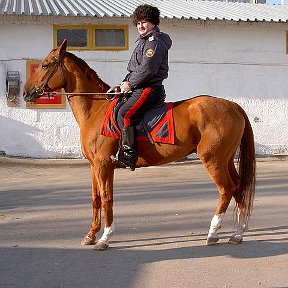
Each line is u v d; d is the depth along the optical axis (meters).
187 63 14.91
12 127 14.23
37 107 14.28
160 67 6.21
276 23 15.02
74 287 5.05
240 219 6.55
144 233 7.02
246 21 14.68
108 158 6.23
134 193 10.00
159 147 6.21
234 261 5.83
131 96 6.16
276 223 7.55
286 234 6.96
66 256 6.03
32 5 15.12
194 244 6.51
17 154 14.28
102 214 8.08
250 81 15.26
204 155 6.29
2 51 14.09
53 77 6.48
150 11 6.14
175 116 6.25
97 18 14.13
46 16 13.95
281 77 15.41
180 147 6.25
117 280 5.23
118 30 14.48
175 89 14.92
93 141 6.26
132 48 14.52
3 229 7.27
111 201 6.31
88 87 6.50
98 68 14.48
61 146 14.47
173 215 8.05
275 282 5.16
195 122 6.25
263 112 15.38
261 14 16.12
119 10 14.91
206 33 14.92
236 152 6.83
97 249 6.24
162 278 5.28
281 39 15.34
